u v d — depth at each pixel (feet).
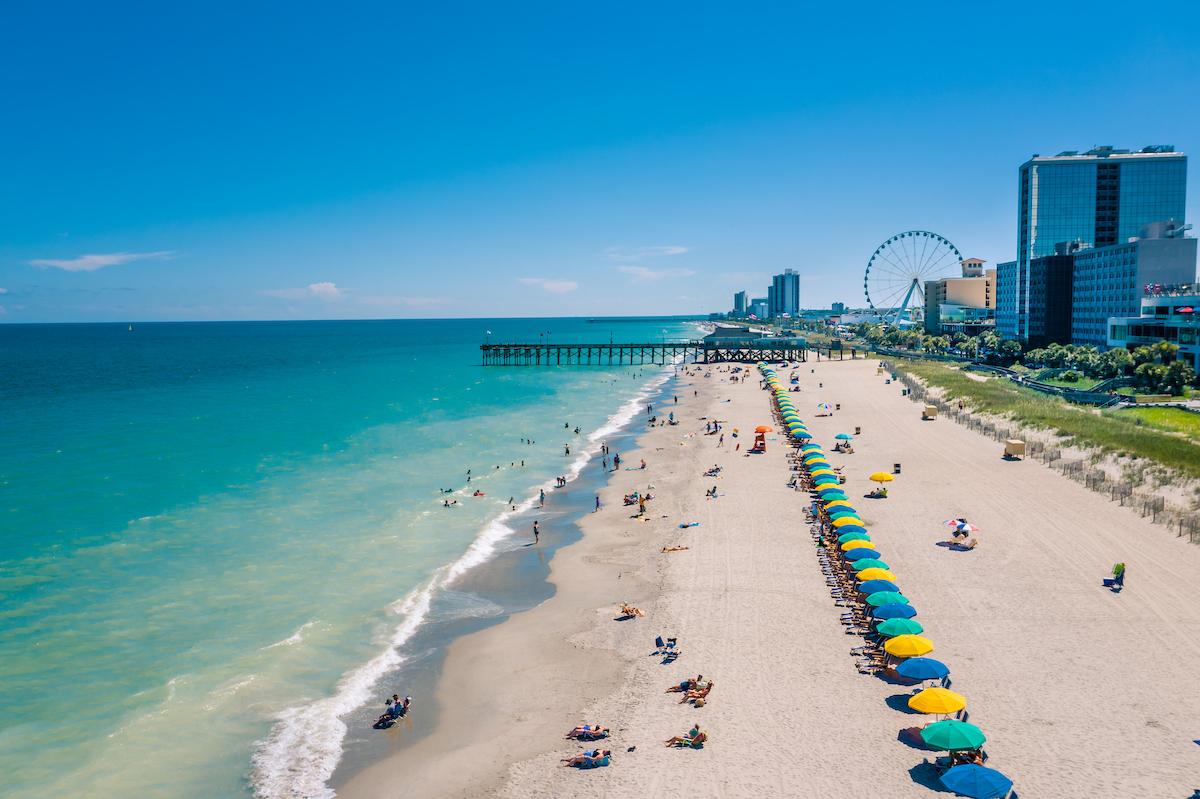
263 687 126.11
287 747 110.01
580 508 233.55
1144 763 98.48
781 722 110.73
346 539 200.75
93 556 183.83
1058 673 122.01
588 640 141.90
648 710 116.16
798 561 177.27
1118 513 202.69
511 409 458.50
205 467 283.79
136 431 368.27
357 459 300.61
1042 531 191.11
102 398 512.63
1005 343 617.62
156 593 162.40
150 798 99.04
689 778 98.89
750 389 536.83
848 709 113.50
